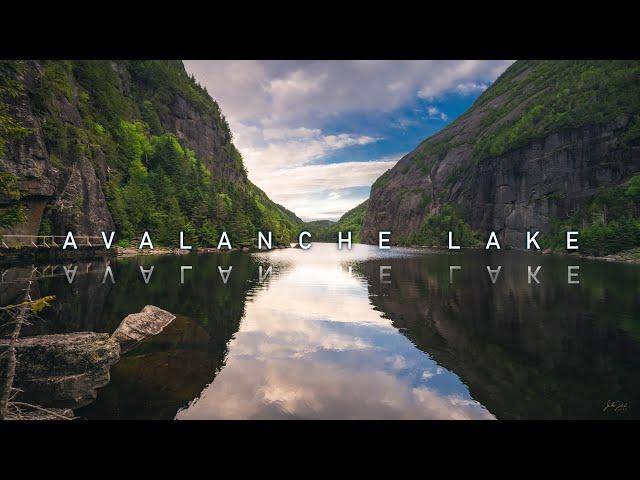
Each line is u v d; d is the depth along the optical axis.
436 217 190.75
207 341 17.39
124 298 27.03
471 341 18.22
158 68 167.38
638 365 14.91
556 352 16.59
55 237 52.94
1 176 21.56
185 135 167.75
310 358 15.49
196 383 12.60
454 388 12.63
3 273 36.78
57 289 29.59
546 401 11.70
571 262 70.75
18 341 12.69
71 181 57.19
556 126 138.12
